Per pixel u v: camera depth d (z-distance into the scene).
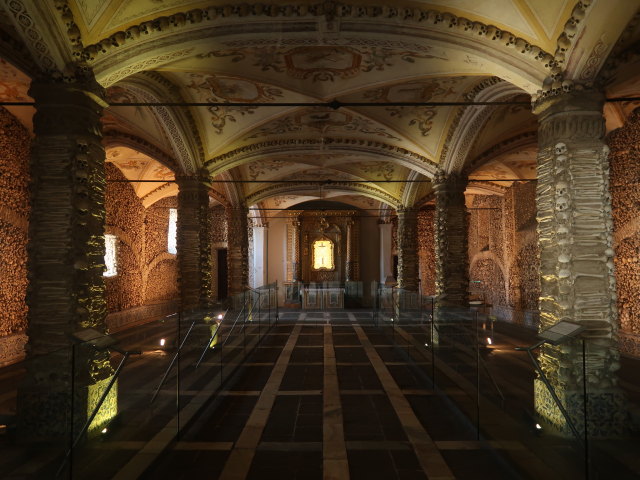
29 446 4.21
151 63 5.70
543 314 5.51
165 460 4.56
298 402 6.52
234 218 16.75
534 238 14.81
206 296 10.47
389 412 6.06
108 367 4.96
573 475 4.00
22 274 9.65
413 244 16.72
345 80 8.08
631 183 9.08
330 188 17.05
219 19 5.23
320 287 22.25
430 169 10.91
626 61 5.22
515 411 5.62
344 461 4.50
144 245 16.88
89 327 5.07
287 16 5.21
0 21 4.72
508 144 10.47
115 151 12.46
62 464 3.51
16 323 9.41
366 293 22.66
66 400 4.38
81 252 5.01
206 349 7.76
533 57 5.30
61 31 4.70
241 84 8.32
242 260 16.70
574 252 5.09
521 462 4.29
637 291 8.98
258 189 17.16
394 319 12.85
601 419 4.73
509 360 6.27
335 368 8.70
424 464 4.44
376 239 23.08
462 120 9.43
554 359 5.00
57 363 4.70
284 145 11.13
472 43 5.47
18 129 9.41
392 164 15.01
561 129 5.23
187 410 5.83
